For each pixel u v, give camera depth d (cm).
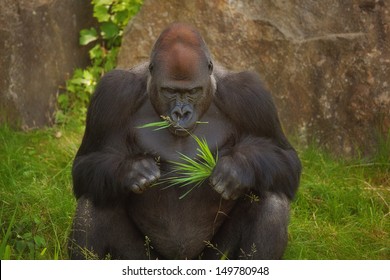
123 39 1538
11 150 1397
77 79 1611
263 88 1004
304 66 1433
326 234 1170
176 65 901
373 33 1406
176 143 966
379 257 1130
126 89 974
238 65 1470
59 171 1329
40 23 1573
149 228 1000
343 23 1435
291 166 980
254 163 944
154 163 925
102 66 1667
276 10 1466
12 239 1100
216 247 1013
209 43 1482
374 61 1398
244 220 990
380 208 1245
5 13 1524
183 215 988
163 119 938
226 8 1475
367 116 1400
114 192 944
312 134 1433
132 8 1633
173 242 1004
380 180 1355
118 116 970
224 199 984
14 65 1537
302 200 1255
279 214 972
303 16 1459
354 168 1379
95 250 981
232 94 984
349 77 1411
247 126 988
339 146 1417
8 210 1195
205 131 975
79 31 1664
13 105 1541
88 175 955
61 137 1501
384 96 1392
